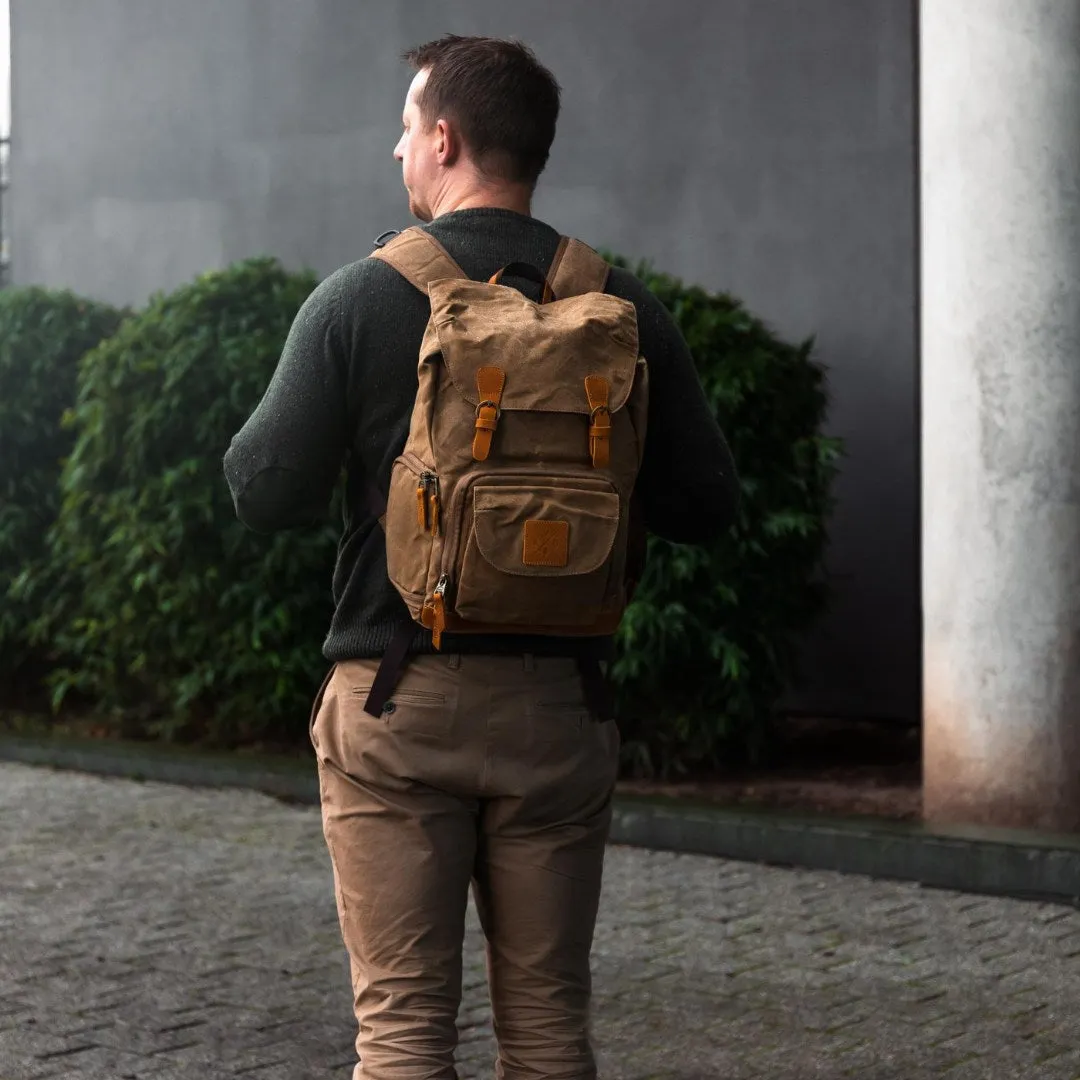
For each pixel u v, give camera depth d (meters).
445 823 2.61
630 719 7.49
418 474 2.50
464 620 2.52
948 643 6.50
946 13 6.39
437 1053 2.55
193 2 10.70
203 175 10.70
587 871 2.67
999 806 6.39
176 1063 4.25
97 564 8.54
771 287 8.99
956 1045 4.36
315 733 2.71
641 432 2.59
